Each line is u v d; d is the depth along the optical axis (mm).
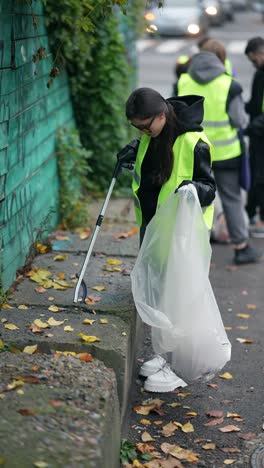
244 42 41219
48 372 5516
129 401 6543
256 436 6188
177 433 6215
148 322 6254
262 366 7438
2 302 6789
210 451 5973
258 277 9922
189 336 6234
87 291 7207
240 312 8789
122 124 11828
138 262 6363
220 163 9773
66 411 5016
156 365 6789
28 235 8039
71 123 11031
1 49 6922
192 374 6438
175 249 6125
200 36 41312
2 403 5043
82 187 11008
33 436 4715
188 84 9703
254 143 10844
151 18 11695
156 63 32375
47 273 7645
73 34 9438
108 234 9297
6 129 7109
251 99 10852
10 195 7312
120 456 5684
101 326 6434
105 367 5785
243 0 64938
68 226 9664
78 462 4523
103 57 11281
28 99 8086
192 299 6125
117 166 6855
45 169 9000
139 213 6746
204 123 9648
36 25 7691
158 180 6328
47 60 9156
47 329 6309
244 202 11578
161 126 6133
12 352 5902
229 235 10375
